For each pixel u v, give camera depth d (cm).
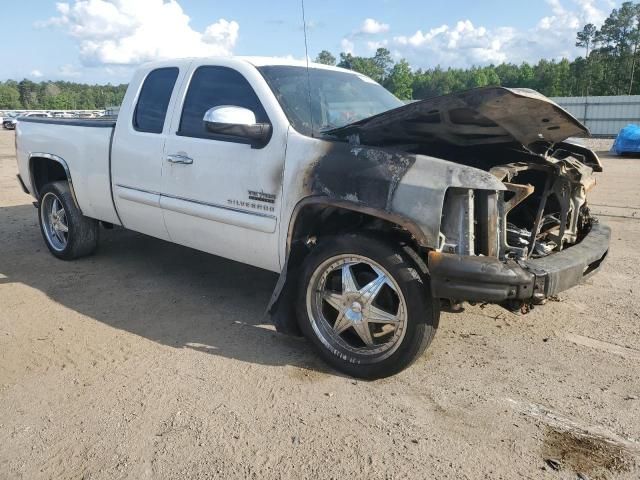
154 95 475
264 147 379
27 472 265
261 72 405
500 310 448
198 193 424
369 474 262
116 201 507
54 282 524
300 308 364
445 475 261
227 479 260
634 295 479
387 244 327
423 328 321
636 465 266
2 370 359
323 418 306
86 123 532
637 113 3619
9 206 921
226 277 538
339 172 337
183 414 310
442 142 360
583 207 430
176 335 410
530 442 284
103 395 329
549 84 9075
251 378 349
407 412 311
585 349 383
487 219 313
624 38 8756
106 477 261
